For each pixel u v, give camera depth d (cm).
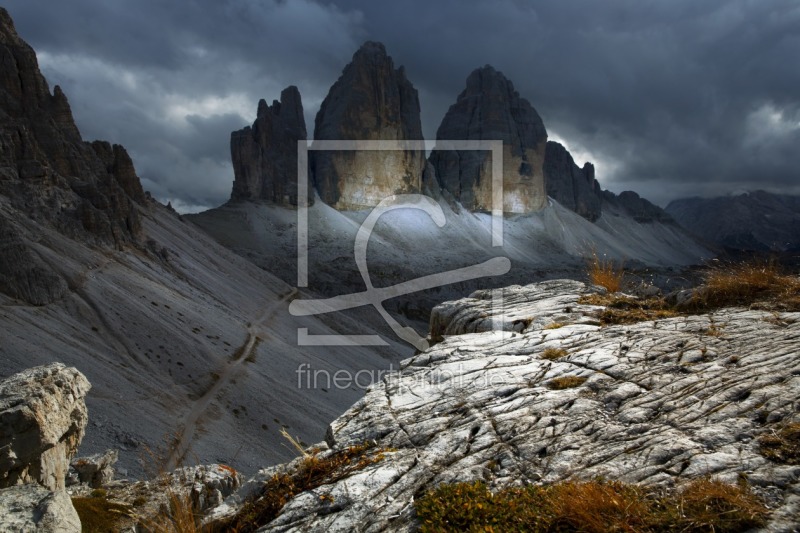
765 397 512
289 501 512
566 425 541
